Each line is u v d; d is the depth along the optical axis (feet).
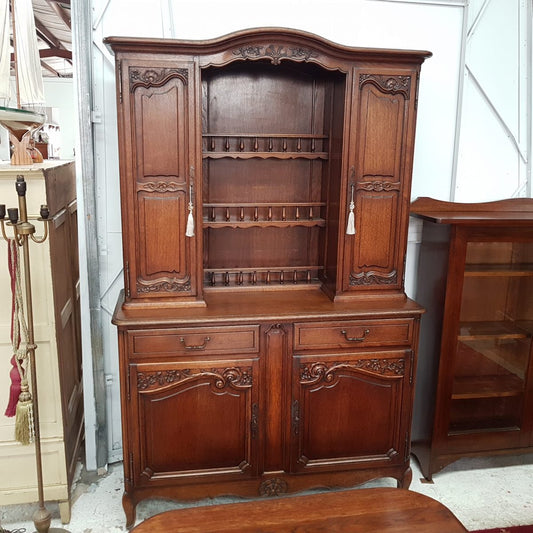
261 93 7.24
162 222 6.39
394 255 7.02
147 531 4.45
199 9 7.19
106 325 7.82
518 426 8.06
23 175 6.12
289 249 7.73
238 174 7.39
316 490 7.47
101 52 7.10
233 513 4.70
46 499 6.70
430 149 8.21
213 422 6.61
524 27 8.08
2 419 6.59
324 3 7.46
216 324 6.34
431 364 7.73
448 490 7.53
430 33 7.84
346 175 6.63
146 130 6.12
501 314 7.99
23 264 6.33
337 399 6.84
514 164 8.50
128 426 6.43
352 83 6.40
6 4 6.86
